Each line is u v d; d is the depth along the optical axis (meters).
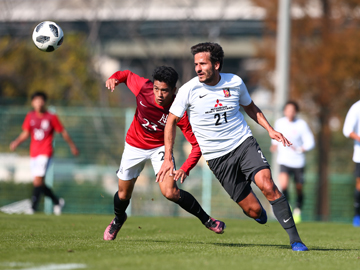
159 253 16.34
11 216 33.22
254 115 18.58
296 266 14.21
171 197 18.81
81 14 73.31
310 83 59.34
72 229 25.14
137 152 19.28
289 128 37.66
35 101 37.03
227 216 46.75
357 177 34.38
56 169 47.78
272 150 38.50
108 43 80.88
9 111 48.78
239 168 17.89
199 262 14.43
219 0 74.12
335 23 58.72
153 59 75.25
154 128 18.78
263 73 60.81
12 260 14.28
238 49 85.19
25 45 74.81
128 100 78.38
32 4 72.50
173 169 17.05
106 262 14.11
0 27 73.81
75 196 47.75
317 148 51.31
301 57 59.28
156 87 17.78
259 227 30.95
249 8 71.75
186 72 72.44
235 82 17.64
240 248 18.42
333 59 57.41
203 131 17.84
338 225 35.19
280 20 47.75
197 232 26.23
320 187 50.44
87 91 73.81
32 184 48.06
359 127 33.47
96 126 48.47
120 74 19.11
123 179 19.50
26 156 48.56
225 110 17.55
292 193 48.81
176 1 74.50
